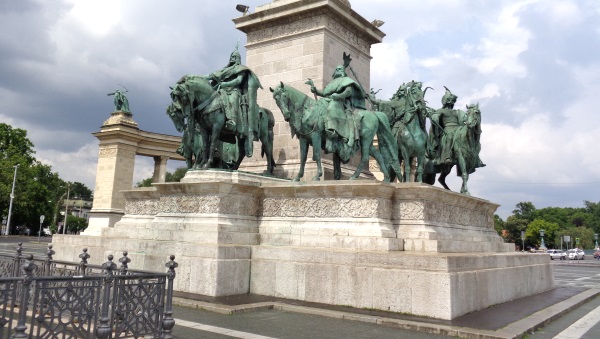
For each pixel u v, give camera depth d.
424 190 11.83
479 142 17.22
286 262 11.55
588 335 8.98
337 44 17.44
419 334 8.41
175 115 13.90
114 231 15.30
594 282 22.69
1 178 62.50
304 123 13.19
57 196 101.88
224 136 14.97
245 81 14.87
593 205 155.75
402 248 11.62
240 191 13.06
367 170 18.02
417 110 15.28
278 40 17.77
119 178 42.50
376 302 10.20
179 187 13.31
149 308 7.00
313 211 12.59
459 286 9.84
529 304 12.27
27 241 54.62
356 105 14.38
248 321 8.97
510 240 114.56
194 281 11.55
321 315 9.72
